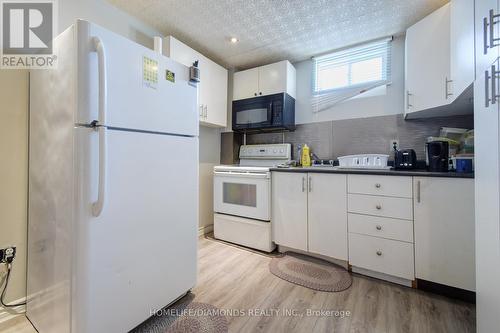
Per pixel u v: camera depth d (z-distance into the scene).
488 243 0.90
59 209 1.02
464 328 1.23
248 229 2.29
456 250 1.43
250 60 2.75
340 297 1.52
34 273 1.24
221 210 2.48
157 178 1.23
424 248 1.53
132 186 1.11
